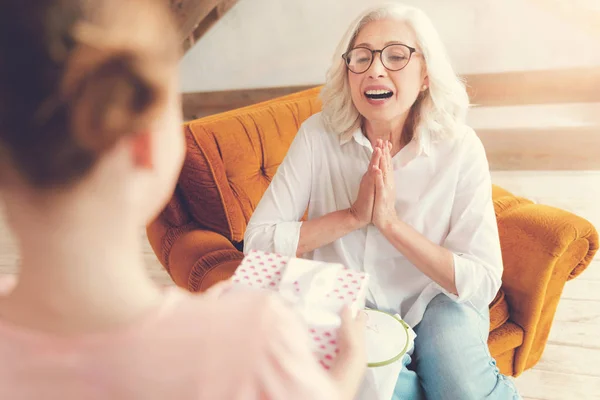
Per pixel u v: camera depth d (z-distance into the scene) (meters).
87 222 0.36
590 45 2.94
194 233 1.53
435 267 1.17
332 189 1.34
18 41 0.32
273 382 0.40
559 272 1.42
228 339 0.39
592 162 2.99
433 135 1.25
